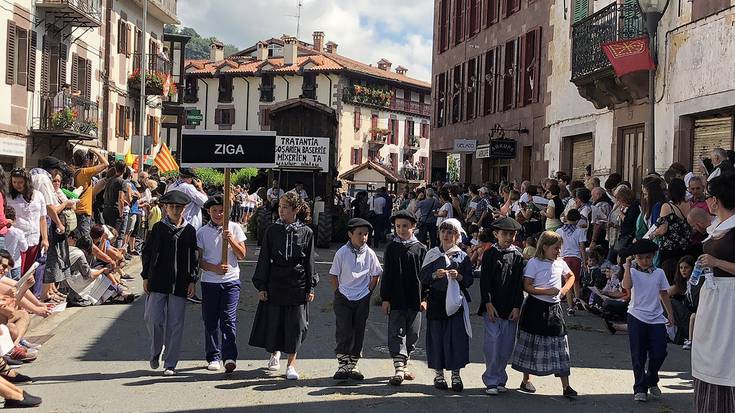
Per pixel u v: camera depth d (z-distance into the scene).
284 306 8.66
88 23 31.30
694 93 14.94
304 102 26.20
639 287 8.09
